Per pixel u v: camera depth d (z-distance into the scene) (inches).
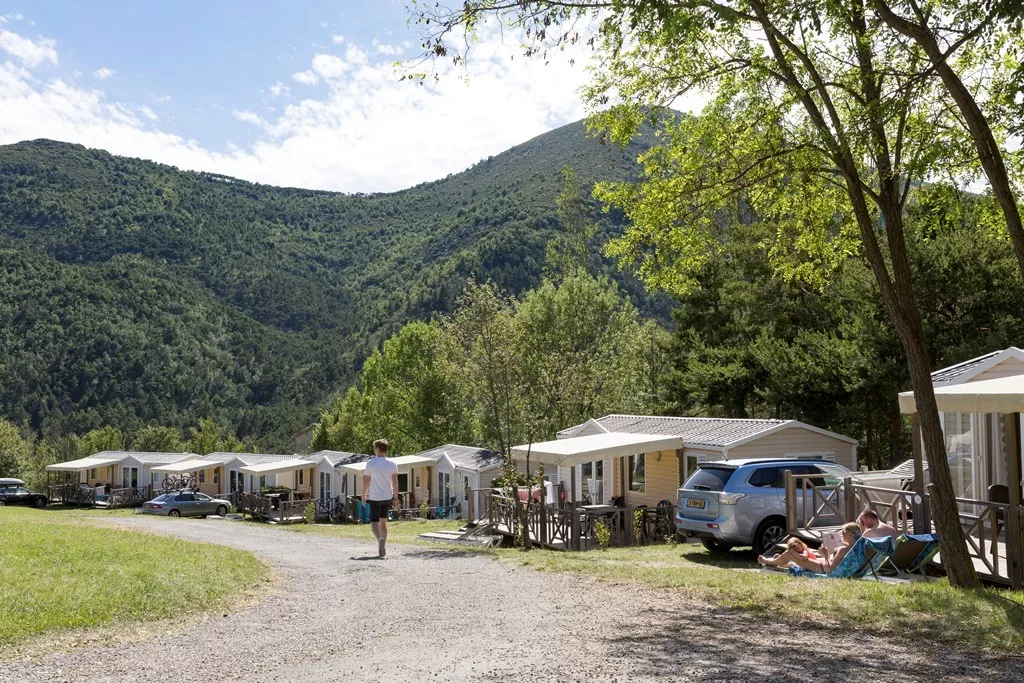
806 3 370.3
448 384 1958.7
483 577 478.6
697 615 346.0
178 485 2298.2
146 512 1817.2
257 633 322.3
